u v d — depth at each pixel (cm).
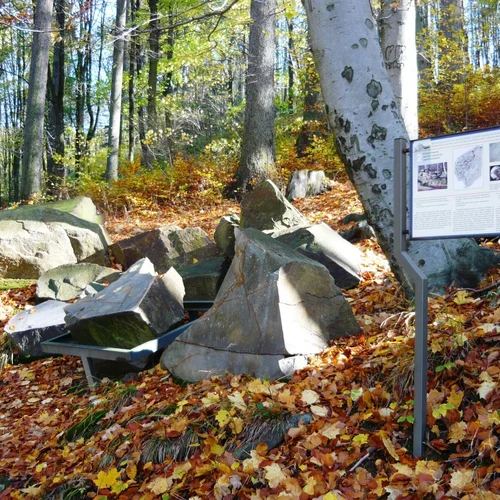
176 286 587
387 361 382
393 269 511
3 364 665
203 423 379
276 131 1861
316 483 297
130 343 533
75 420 487
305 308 460
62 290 798
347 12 477
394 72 654
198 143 2161
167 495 334
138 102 2330
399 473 285
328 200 1140
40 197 1467
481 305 428
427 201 287
